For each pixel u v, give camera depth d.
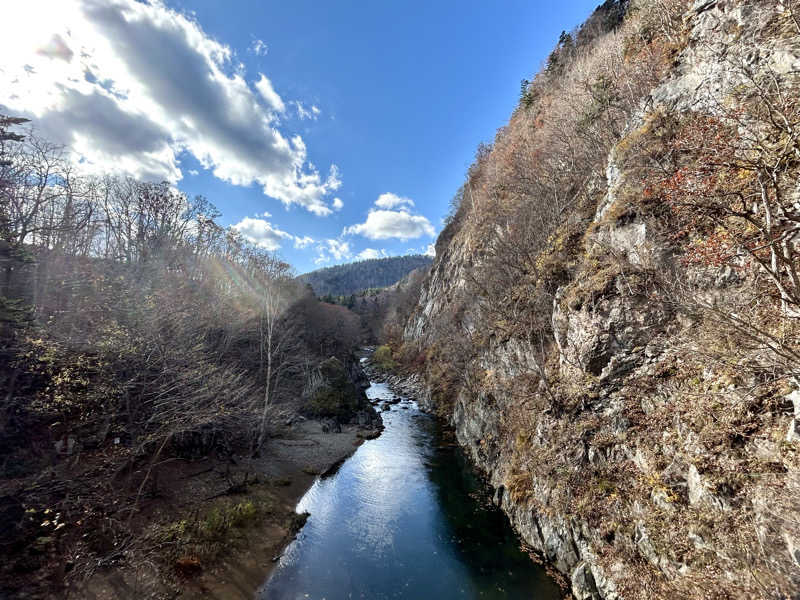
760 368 9.09
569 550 13.81
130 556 12.91
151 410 17.08
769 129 9.07
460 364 34.69
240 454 25.05
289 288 54.16
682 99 16.16
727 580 8.28
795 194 9.16
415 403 47.91
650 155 16.00
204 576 13.84
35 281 17.67
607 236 17.36
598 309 16.16
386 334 91.00
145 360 17.23
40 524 12.45
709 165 9.48
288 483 22.62
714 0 16.42
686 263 10.63
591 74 35.19
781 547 7.39
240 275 45.31
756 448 8.98
